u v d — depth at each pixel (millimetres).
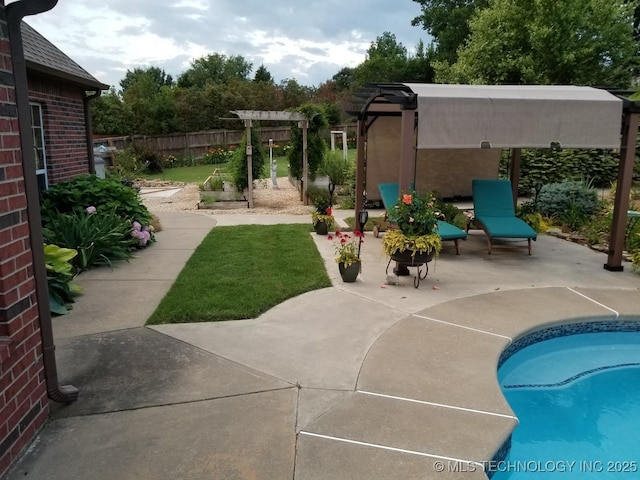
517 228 7297
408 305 4926
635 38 21047
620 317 4754
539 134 5824
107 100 22625
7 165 2441
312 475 2377
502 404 3078
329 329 4258
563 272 6320
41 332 2783
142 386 3211
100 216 6746
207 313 4496
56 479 2326
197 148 24359
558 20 15031
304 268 6113
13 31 2479
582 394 3916
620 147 6051
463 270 6367
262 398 3090
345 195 12977
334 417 2889
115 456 2502
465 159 12094
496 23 16125
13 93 2514
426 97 5477
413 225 5500
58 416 2857
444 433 2750
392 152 11453
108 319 4387
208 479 2338
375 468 2438
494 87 6398
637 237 7305
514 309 4855
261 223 9664
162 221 9820
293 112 11977
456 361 3676
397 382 3336
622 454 3203
